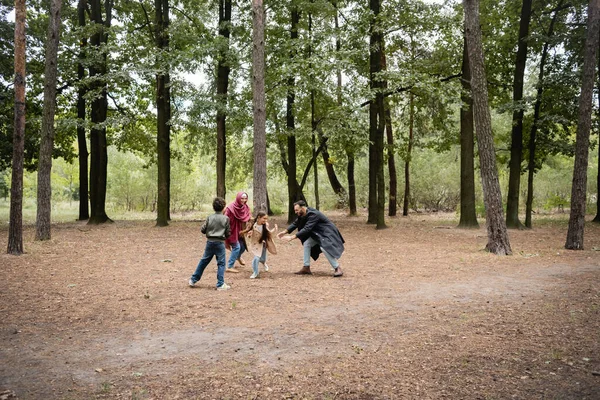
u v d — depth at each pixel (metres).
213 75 22.39
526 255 11.37
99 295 7.13
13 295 7.09
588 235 16.38
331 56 18.41
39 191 14.31
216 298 6.91
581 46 18.86
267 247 9.08
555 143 19.77
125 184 35.66
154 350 4.60
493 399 3.39
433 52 21.61
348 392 3.55
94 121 22.75
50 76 14.01
